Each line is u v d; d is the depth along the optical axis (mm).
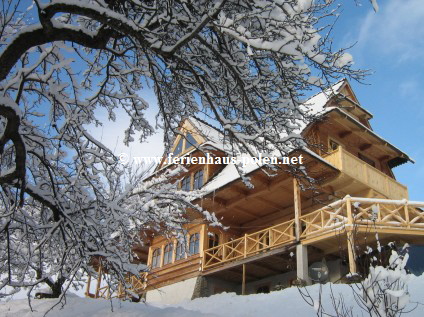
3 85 7625
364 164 18094
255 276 18953
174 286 19797
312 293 12312
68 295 11016
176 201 12750
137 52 9352
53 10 6477
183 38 6703
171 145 9641
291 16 7016
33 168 9219
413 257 15016
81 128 8531
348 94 21250
